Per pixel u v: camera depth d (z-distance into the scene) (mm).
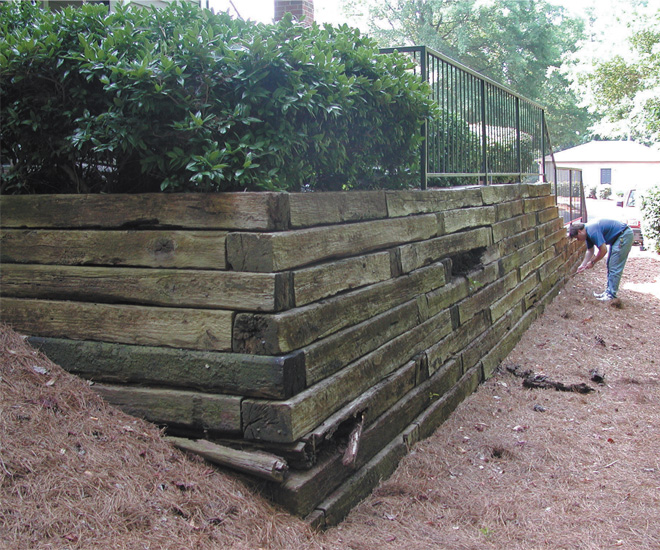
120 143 3438
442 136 5984
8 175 4055
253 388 3078
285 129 3574
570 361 7215
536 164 10703
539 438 4934
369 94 4207
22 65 3592
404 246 4582
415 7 30594
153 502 2797
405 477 4031
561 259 11375
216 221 3174
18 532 2432
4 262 3758
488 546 3311
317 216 3486
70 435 3039
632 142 43969
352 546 3117
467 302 5922
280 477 3049
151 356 3307
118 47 3541
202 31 3424
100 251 3475
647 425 5340
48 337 3604
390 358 4234
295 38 3721
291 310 3160
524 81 30281
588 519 3684
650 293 11492
